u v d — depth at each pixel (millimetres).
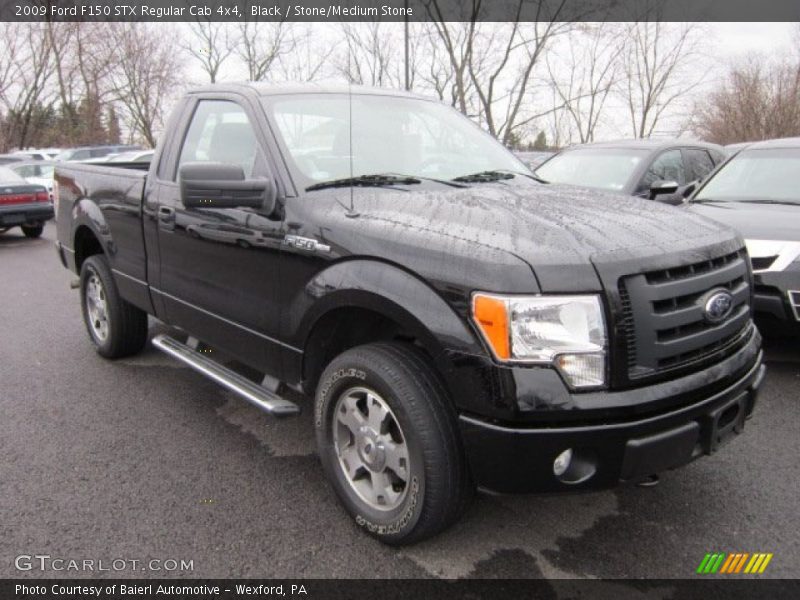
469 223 2584
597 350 2285
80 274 5289
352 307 2758
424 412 2467
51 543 2771
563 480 2357
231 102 3721
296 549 2754
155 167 4176
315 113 3572
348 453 2895
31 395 4395
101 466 3439
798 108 23359
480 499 3141
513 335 2252
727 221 4914
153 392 4453
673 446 2387
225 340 3617
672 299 2461
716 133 25469
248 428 3918
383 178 3326
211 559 2686
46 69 31281
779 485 3242
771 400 4250
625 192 7434
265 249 3148
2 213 12102
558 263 2291
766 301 4512
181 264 3848
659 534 2867
